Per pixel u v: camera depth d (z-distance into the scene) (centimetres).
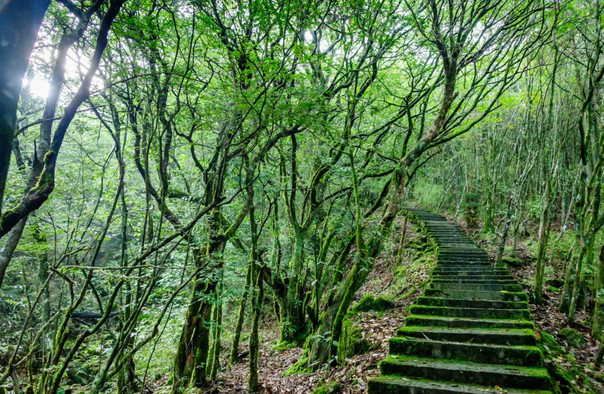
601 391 441
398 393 407
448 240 1134
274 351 900
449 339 496
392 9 608
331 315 660
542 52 762
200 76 615
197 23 473
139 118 524
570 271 689
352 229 717
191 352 615
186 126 600
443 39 539
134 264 411
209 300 558
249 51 460
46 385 396
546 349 512
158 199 597
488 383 406
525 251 1080
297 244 889
